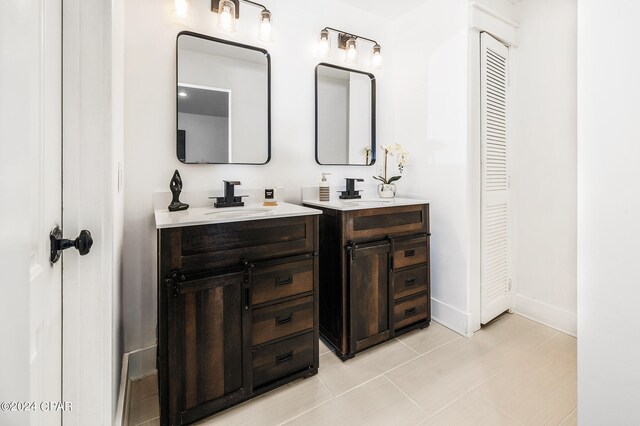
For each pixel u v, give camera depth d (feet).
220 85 6.18
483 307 7.22
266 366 4.99
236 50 6.33
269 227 4.97
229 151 6.32
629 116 2.60
